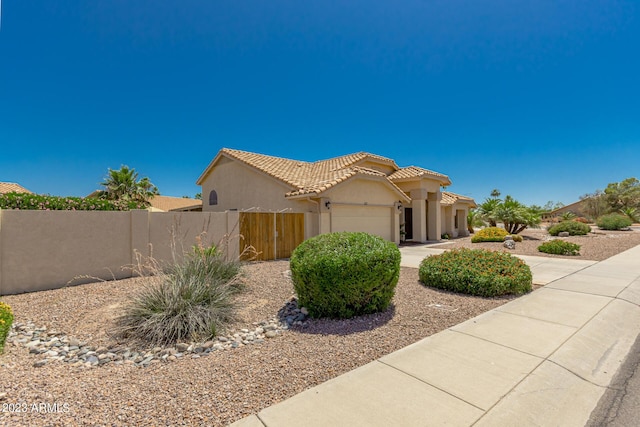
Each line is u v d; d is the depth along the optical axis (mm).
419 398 3391
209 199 24000
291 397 3432
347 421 2996
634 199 56438
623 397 3508
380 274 6125
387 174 24938
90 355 4785
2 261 8031
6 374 4039
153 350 4977
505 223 24344
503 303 7074
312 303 6195
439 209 24094
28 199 11047
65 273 8953
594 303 7008
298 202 16516
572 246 14828
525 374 3920
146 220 10469
